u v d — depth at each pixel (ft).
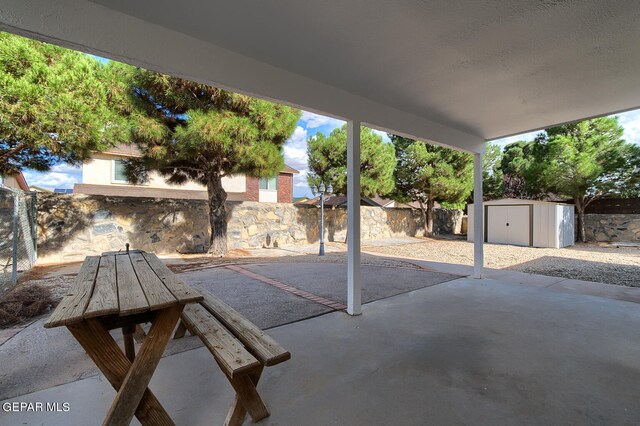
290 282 16.85
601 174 34.19
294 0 6.54
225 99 20.75
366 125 12.60
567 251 31.81
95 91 15.72
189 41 7.91
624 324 10.59
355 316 11.49
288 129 23.13
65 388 6.76
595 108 13.07
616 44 8.20
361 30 7.66
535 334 9.75
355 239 11.71
